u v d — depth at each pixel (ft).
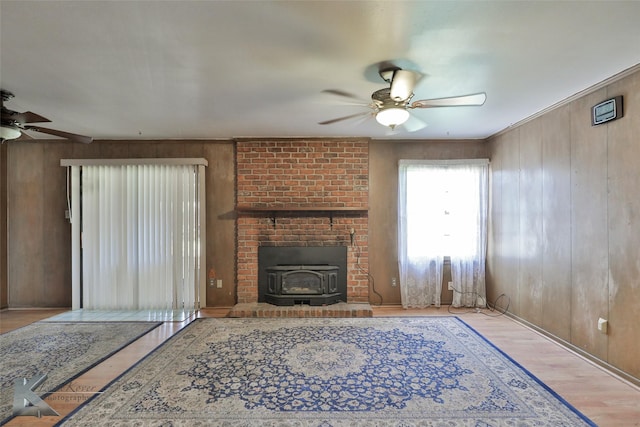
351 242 16.29
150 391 8.45
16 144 16.55
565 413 7.50
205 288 16.46
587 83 9.77
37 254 16.57
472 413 7.48
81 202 16.30
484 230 16.29
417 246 16.40
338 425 7.09
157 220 16.22
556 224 11.72
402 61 8.29
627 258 9.02
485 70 8.85
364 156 16.24
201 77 9.18
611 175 9.50
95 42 7.34
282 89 10.02
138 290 16.21
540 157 12.55
